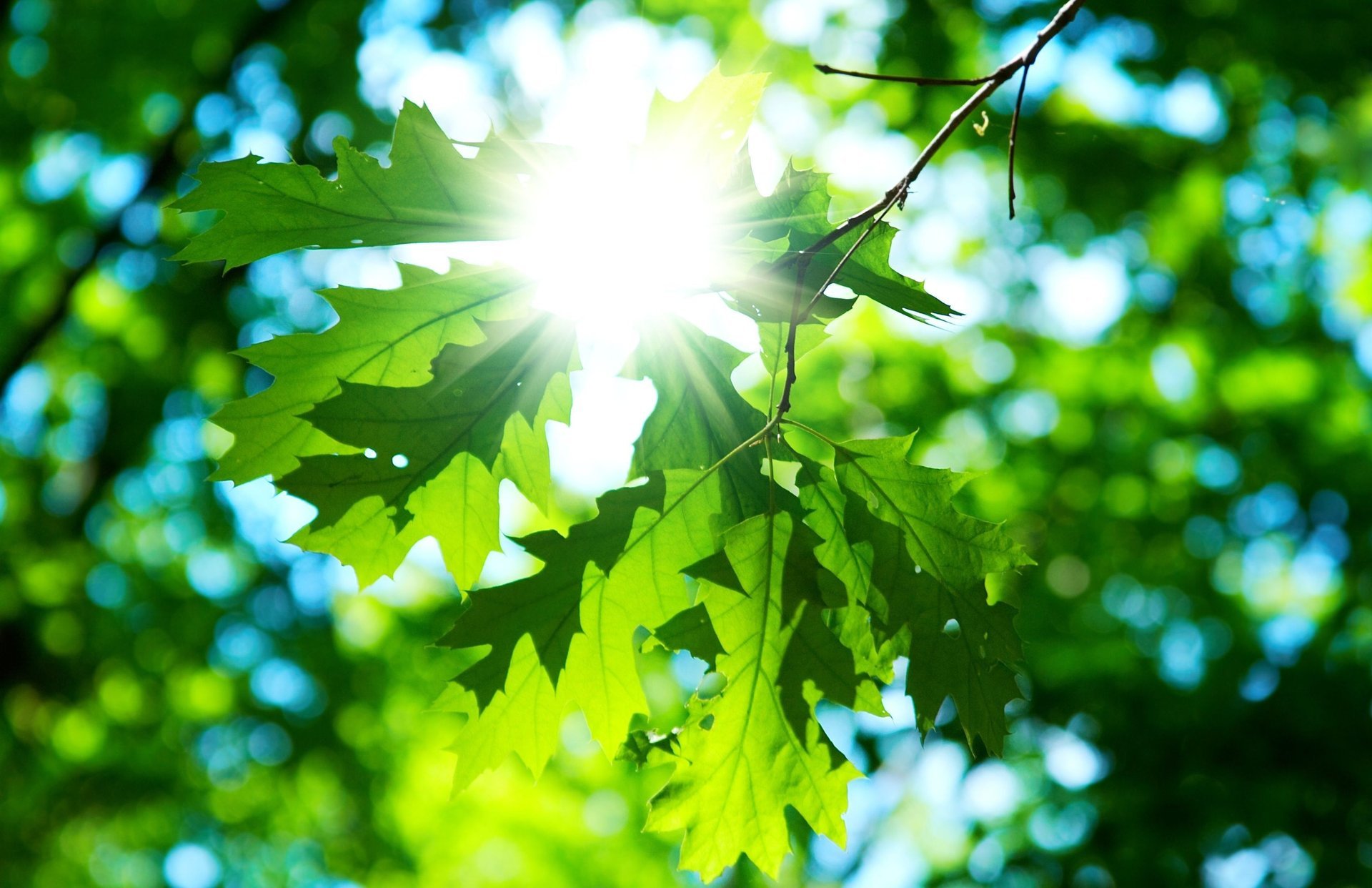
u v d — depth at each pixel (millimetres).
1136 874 5566
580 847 9141
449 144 1418
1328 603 7227
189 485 8320
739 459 1554
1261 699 6035
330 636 8320
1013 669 1565
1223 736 5852
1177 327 7473
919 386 7789
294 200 1436
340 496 1435
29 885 8297
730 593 1521
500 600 1510
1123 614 7266
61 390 8828
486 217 1464
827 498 1535
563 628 1530
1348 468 7355
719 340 1613
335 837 8805
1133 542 7488
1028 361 7734
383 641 8797
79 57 7688
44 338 8125
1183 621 7168
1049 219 7035
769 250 1474
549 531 1522
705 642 1522
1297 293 7609
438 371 1436
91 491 8227
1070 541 7402
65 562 8234
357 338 1476
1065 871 5727
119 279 8281
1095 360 7684
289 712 8172
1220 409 7711
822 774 1559
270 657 8281
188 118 8047
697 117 1476
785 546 1512
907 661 1515
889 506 1527
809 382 7785
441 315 1484
